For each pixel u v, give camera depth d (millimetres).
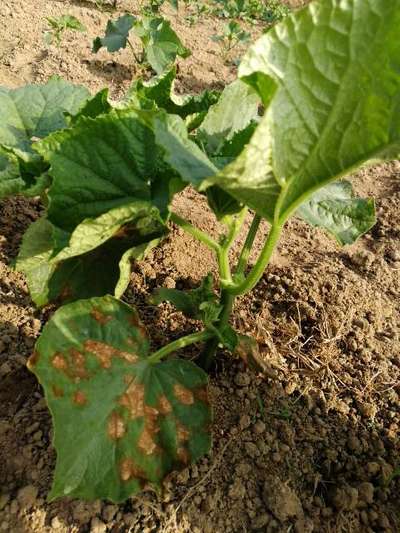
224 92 269
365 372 353
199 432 250
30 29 707
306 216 263
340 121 186
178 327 344
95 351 239
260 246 429
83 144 228
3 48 654
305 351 357
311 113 184
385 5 167
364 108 184
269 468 291
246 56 175
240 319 357
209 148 271
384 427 329
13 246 374
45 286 278
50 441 275
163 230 254
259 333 350
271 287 388
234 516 271
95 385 234
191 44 780
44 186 263
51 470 266
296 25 173
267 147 179
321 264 422
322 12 171
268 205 211
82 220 233
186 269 384
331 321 375
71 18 683
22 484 261
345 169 201
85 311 243
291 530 271
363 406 331
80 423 223
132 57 690
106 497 223
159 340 334
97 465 223
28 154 263
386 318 398
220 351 329
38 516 250
